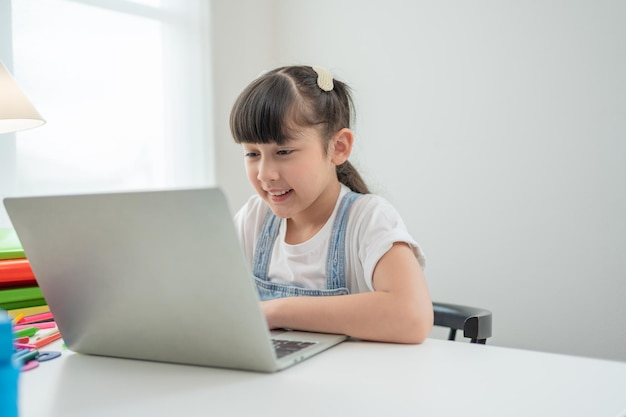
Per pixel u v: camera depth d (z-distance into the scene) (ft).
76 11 7.30
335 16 8.54
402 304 2.81
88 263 2.44
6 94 4.30
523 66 7.02
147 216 2.19
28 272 3.51
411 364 2.39
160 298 2.33
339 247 3.71
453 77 7.53
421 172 7.81
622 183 6.41
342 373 2.27
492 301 7.30
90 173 7.49
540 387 2.10
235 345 2.28
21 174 6.88
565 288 6.80
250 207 4.23
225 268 2.14
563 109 6.77
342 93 3.91
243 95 3.53
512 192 7.14
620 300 6.45
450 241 7.61
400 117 7.97
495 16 7.20
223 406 1.94
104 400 2.04
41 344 2.89
